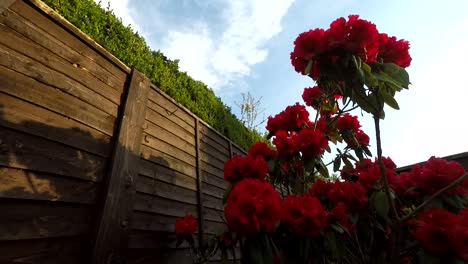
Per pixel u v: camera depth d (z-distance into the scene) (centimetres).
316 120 166
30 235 119
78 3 175
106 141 173
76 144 150
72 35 162
